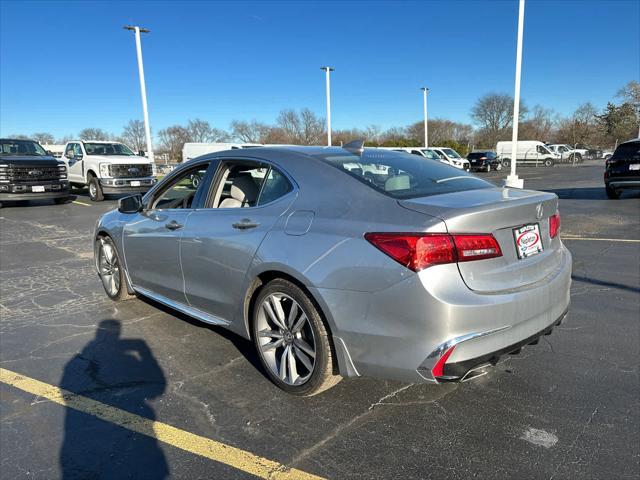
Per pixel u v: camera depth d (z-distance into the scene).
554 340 3.85
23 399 3.09
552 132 84.25
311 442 2.59
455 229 2.38
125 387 3.23
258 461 2.44
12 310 4.82
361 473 2.33
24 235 9.45
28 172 13.79
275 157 3.32
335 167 3.04
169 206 4.23
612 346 3.72
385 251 2.44
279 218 3.01
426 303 2.34
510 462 2.39
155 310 4.75
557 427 2.67
